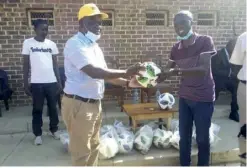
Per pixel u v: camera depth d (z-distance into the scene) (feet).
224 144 10.96
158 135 10.67
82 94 7.04
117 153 10.25
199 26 16.44
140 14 15.80
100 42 15.78
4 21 14.62
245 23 16.79
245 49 8.18
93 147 8.02
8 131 12.69
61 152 10.78
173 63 8.66
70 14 15.14
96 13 6.91
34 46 10.83
